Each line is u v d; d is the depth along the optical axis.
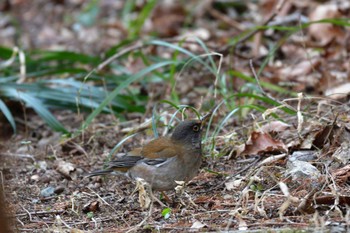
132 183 10.50
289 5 17.45
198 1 20.41
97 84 14.88
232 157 10.87
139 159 9.66
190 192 9.93
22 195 10.52
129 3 20.44
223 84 12.59
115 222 9.23
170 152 9.48
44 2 23.31
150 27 19.64
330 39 15.44
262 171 9.95
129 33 18.80
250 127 11.54
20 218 9.60
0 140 13.12
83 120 13.41
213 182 10.17
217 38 17.78
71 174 11.14
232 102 12.43
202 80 14.75
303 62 14.56
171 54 17.05
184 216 9.13
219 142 11.45
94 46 19.25
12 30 21.47
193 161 9.60
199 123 9.66
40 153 12.27
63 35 20.59
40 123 13.93
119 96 13.70
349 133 10.35
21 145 12.87
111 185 10.59
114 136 12.61
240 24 18.34
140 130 12.08
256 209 8.70
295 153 10.34
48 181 11.01
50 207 9.94
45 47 19.75
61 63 16.59
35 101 12.98
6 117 13.20
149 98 14.22
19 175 11.34
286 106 10.72
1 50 15.89
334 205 8.50
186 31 18.61
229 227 8.51
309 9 17.44
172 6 20.39
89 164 11.55
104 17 21.53
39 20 22.17
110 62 14.49
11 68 15.69
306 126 11.02
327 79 13.49
